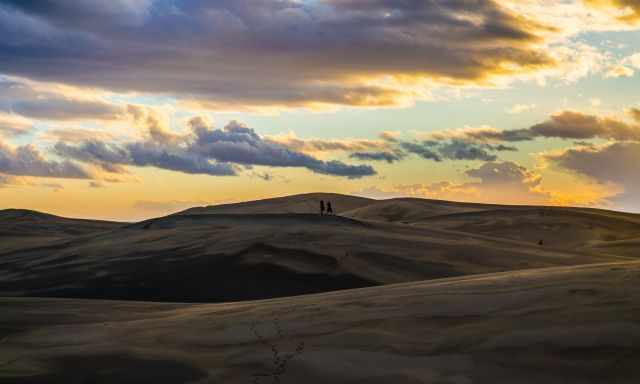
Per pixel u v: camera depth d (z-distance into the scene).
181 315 12.82
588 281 10.16
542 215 71.81
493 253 32.66
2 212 102.44
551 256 33.91
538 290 9.98
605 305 8.57
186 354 8.98
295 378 7.52
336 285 25.27
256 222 44.47
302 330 9.54
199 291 25.89
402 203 97.62
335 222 43.12
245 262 29.39
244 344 9.17
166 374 8.16
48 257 39.03
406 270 28.00
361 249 31.48
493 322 8.61
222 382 7.65
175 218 50.50
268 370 7.89
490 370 7.08
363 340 8.62
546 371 6.84
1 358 9.45
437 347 7.99
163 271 29.52
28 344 10.51
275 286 25.58
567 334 7.68
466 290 10.91
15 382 8.20
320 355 8.20
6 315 13.59
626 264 12.33
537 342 7.61
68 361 9.07
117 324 12.02
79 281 29.66
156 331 10.72
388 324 9.23
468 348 7.80
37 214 102.19
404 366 7.49
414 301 10.45
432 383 6.92
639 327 7.55
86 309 14.73
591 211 81.88
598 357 6.96
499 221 69.62
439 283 12.73
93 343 10.15
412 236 37.72
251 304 13.75
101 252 37.88
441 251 32.12
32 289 29.19
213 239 37.22
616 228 66.62
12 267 36.47
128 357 9.05
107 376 8.27
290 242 33.56
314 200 121.56
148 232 44.50
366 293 12.46
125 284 28.03
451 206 96.38
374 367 7.57
